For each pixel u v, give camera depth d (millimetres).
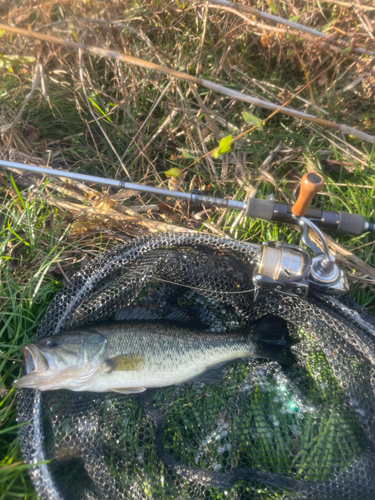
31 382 408
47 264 532
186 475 423
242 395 472
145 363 465
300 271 424
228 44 649
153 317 522
